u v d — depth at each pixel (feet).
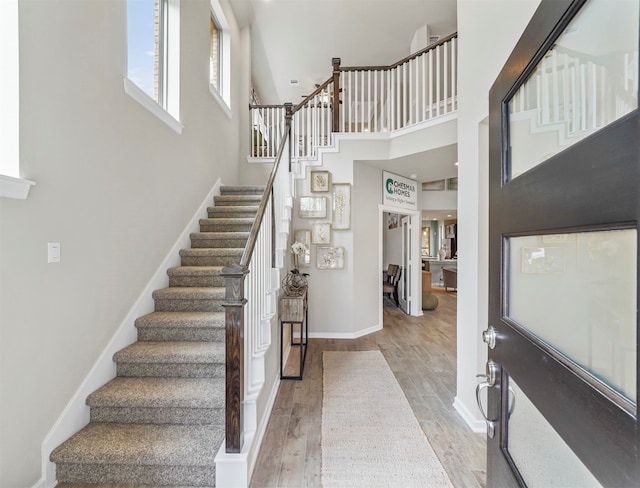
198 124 11.85
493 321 3.84
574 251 2.42
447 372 10.70
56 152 5.45
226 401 5.32
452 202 22.84
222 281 9.46
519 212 3.11
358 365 11.35
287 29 17.53
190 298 8.55
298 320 10.27
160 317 7.87
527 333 3.00
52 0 5.37
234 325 5.31
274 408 8.21
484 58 6.64
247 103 17.20
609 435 1.83
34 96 5.02
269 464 6.05
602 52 2.13
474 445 6.68
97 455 5.20
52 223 5.36
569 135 2.53
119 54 7.22
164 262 9.39
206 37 12.59
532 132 3.11
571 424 2.22
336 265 14.93
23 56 4.84
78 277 5.97
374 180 16.31
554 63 2.71
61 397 5.50
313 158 14.89
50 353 5.29
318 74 21.91
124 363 6.90
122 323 7.31
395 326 17.24
